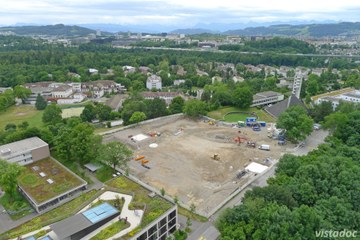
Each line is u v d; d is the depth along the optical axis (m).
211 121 161.88
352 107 149.38
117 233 63.19
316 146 128.75
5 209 84.25
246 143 131.88
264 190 73.88
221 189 95.19
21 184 91.38
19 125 155.62
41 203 81.75
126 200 76.31
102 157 100.62
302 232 58.69
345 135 124.44
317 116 158.38
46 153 110.12
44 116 162.00
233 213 66.50
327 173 82.75
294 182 80.94
